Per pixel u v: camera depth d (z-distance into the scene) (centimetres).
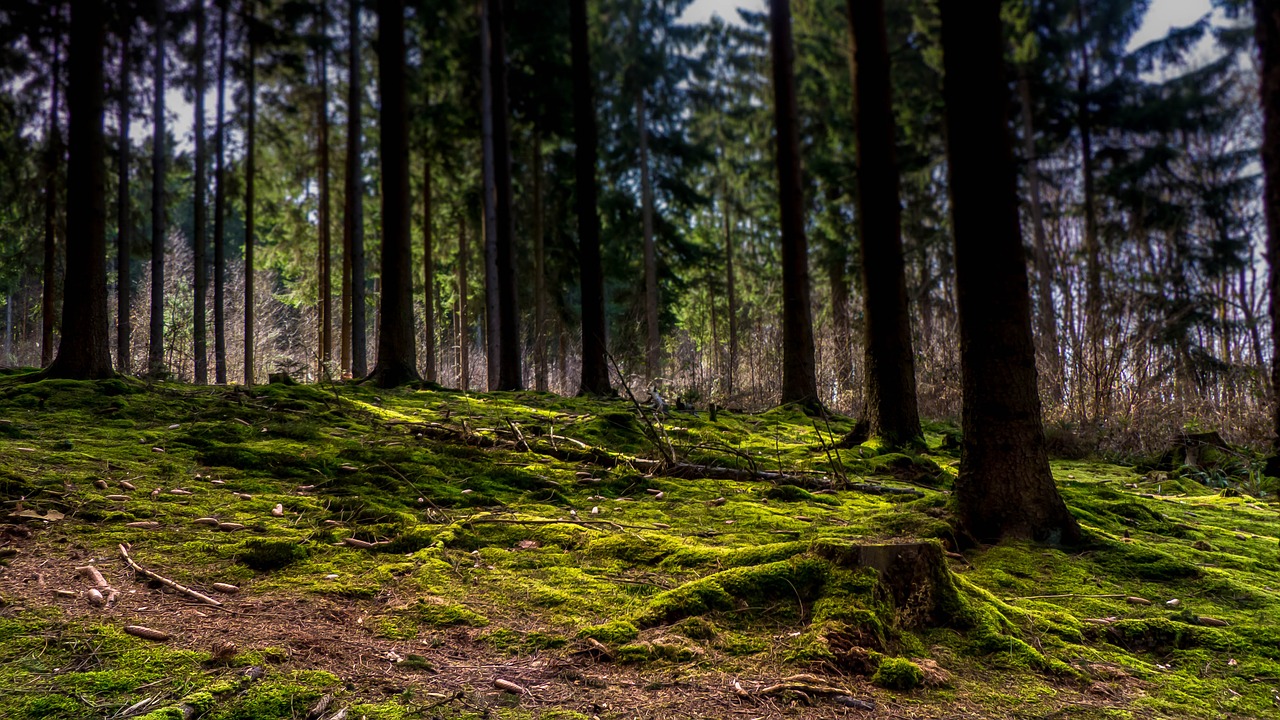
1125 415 1011
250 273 1650
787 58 1148
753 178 2319
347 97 1841
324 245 1780
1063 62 2086
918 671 268
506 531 435
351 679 247
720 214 3095
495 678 257
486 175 1423
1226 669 291
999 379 450
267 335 2539
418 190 2017
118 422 617
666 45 2133
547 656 277
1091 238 1332
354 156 1516
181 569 339
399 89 1105
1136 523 521
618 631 293
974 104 468
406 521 436
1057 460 965
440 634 292
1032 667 283
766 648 284
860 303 1938
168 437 579
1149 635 318
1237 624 331
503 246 1294
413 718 224
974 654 292
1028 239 1875
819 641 279
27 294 2680
